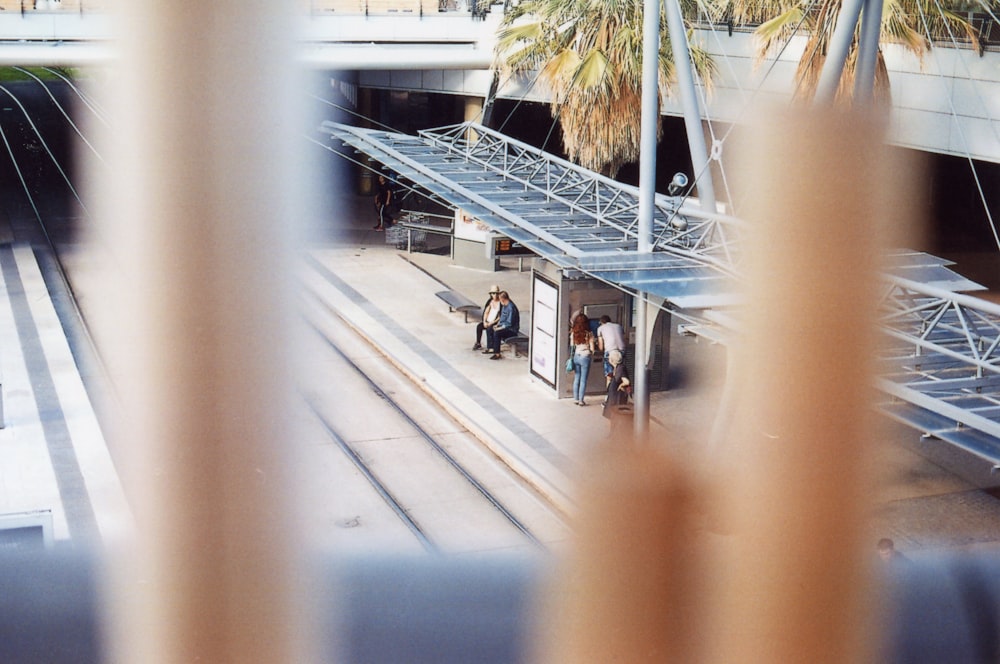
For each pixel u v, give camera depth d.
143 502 1.59
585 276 17.08
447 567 11.15
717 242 14.70
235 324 1.66
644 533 1.49
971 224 24.14
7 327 19.41
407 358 19.22
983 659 8.76
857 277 1.47
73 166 34.03
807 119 1.53
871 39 12.20
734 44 20.92
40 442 14.47
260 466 1.60
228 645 1.55
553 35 21.50
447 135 21.89
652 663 1.47
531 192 18.72
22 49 22.86
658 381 17.72
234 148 1.73
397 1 26.17
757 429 1.47
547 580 1.56
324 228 28.83
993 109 17.03
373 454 15.21
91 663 8.37
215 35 1.71
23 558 10.29
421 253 27.30
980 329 11.38
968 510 12.73
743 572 1.45
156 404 1.59
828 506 1.45
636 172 29.03
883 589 1.58
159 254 1.66
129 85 1.74
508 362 19.23
